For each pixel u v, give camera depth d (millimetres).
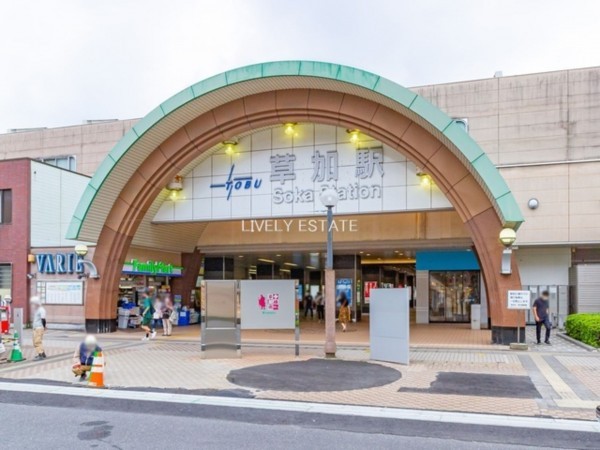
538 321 18375
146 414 9102
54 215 25500
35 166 25281
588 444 7414
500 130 25297
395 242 25656
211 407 9586
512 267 17656
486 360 14711
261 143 21719
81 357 12125
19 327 15297
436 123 17266
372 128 19281
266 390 10953
